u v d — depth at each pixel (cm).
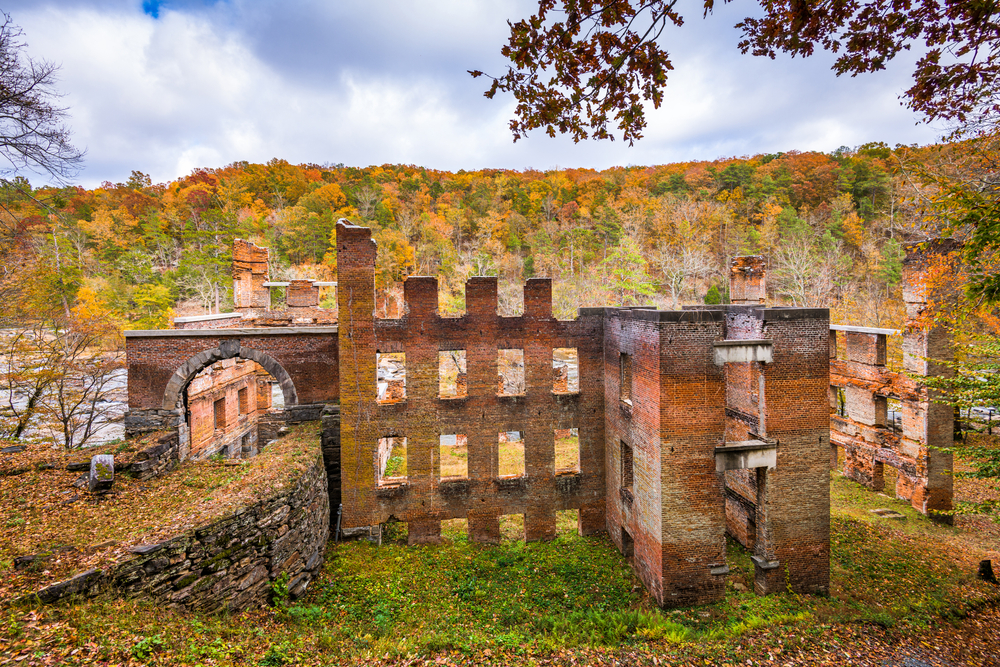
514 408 1947
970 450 1402
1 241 1983
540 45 661
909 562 1739
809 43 703
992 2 645
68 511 1224
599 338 1998
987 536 2011
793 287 4719
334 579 1541
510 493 1947
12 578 928
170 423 1809
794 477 1529
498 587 1569
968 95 917
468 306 1906
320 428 1875
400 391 2422
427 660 1057
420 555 1767
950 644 1218
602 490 2019
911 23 677
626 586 1598
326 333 1925
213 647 923
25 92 1371
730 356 1469
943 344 2123
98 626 851
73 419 2575
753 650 1160
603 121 760
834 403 2848
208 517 1204
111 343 3409
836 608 1430
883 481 2561
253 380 2936
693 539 1469
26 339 2298
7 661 708
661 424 1441
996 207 916
